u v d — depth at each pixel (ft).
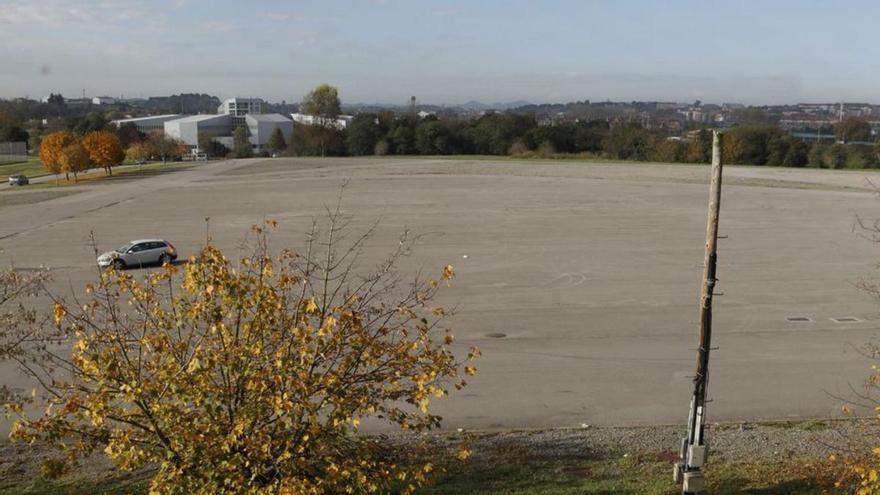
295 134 448.65
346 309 30.53
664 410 56.90
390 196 199.11
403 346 29.30
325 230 141.08
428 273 103.45
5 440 49.62
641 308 85.61
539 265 109.29
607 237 133.08
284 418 26.32
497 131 408.26
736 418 55.26
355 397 28.30
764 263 109.70
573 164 316.40
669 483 41.86
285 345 27.48
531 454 47.52
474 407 57.36
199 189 229.45
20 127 495.41
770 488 41.37
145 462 27.76
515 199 190.29
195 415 27.09
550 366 66.49
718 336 75.00
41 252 124.16
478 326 78.69
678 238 131.44
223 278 27.76
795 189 210.18
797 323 79.25
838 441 48.85
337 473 26.53
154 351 28.09
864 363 66.85
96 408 25.81
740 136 327.88
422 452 47.57
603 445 49.29
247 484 26.27
